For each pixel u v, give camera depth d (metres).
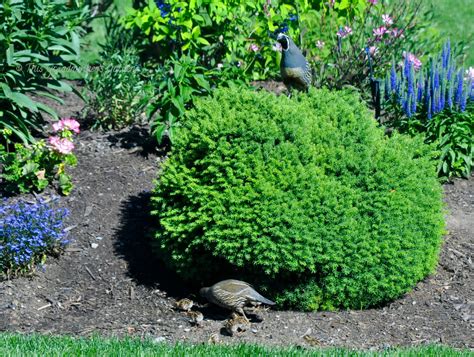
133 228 8.19
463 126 9.42
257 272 6.88
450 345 6.53
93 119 10.35
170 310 7.08
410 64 9.40
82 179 8.87
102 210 8.41
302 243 6.61
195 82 9.25
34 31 9.21
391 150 7.09
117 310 7.10
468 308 7.14
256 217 6.60
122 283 7.49
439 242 7.44
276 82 11.49
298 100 7.66
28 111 9.65
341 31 10.71
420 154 7.47
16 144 8.54
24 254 7.37
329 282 6.83
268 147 6.80
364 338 6.60
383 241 6.79
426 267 7.29
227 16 10.08
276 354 5.88
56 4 9.52
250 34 10.58
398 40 11.12
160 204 7.22
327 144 7.05
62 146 8.48
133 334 6.66
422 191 7.18
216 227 6.69
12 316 6.93
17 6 9.06
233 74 9.48
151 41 11.43
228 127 6.84
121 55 11.13
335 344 6.47
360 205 6.83
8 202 8.37
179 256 7.05
